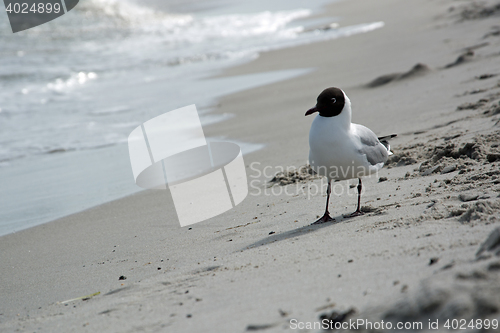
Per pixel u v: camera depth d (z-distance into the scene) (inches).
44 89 631.8
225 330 109.1
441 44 590.2
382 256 135.0
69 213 279.7
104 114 508.7
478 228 141.2
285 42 855.7
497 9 713.0
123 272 187.9
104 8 1169.4
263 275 143.4
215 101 524.1
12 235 255.9
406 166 252.5
